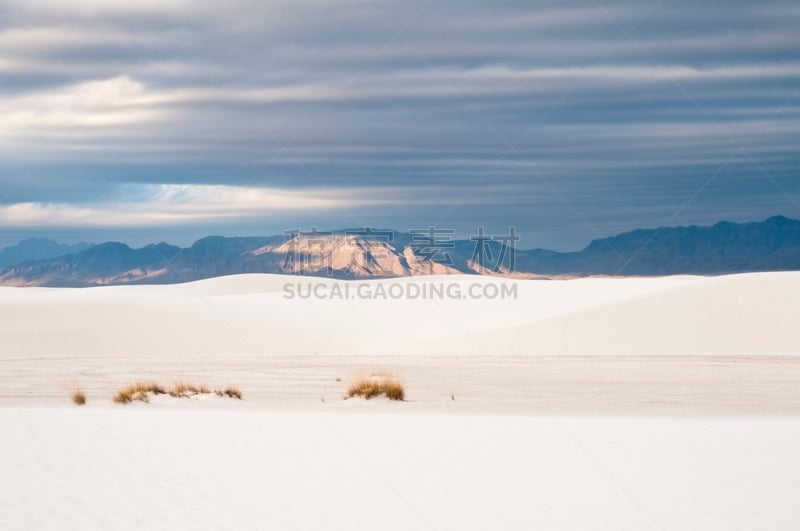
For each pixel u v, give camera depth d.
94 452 17.61
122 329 71.12
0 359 56.00
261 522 12.08
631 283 92.62
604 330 62.53
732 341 59.78
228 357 55.81
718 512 12.74
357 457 17.31
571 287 90.94
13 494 13.67
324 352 63.88
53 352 64.69
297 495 13.80
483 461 16.89
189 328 71.88
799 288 65.56
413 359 52.19
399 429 21.34
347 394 31.09
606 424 22.31
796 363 47.31
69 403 29.69
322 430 21.17
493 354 58.41
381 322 75.12
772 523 12.12
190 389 32.06
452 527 11.92
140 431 20.80
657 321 63.12
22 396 32.16
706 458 17.09
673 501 13.45
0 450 17.75
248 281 130.75
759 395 31.62
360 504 13.23
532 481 14.98
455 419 23.55
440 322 73.38
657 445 18.73
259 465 16.36
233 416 24.22
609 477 15.28
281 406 28.55
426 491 14.16
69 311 75.75
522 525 12.04
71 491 13.92
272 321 75.81
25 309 76.44
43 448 18.05
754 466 16.23
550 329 63.53
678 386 35.06
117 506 12.93
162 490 14.07
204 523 11.98
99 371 44.16
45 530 11.56
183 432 20.66
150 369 45.34
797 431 20.83
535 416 24.56
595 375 40.25
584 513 12.70
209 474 15.43
